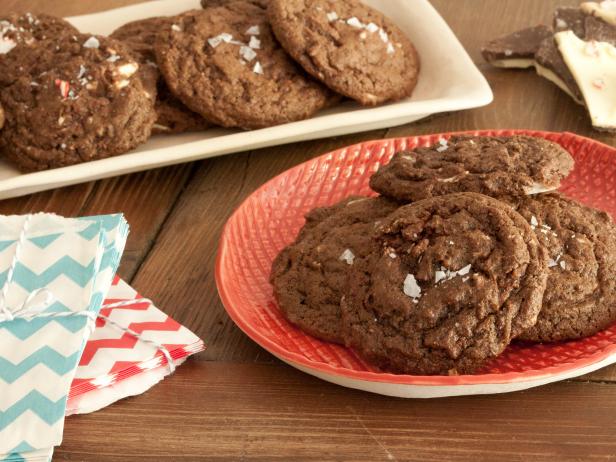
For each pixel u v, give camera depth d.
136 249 0.72
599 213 0.66
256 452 0.61
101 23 0.88
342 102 0.82
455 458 0.60
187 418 0.62
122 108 0.76
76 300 0.63
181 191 0.76
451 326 0.61
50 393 0.61
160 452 0.61
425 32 0.85
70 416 0.62
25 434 0.60
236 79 0.78
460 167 0.66
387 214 0.67
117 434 0.62
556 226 0.65
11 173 0.78
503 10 0.91
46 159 0.76
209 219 0.74
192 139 0.80
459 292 0.61
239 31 0.80
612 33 0.84
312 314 0.64
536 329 0.62
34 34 0.82
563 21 0.86
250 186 0.76
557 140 0.71
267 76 0.79
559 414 0.61
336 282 0.65
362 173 0.73
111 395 0.63
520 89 0.83
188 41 0.79
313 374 0.62
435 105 0.78
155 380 0.64
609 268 0.64
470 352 0.60
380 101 0.80
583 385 0.62
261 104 0.78
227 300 0.64
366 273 0.63
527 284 0.61
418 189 0.66
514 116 0.80
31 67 0.78
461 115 0.81
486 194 0.65
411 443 0.61
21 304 0.63
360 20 0.81
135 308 0.66
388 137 0.79
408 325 0.61
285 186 0.71
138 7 0.89
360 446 0.61
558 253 0.64
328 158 0.72
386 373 0.61
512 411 0.62
